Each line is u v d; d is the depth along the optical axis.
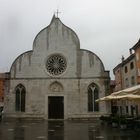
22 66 52.34
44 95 51.53
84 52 52.59
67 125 38.50
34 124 40.81
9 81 52.00
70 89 51.50
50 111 51.31
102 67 51.88
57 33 53.56
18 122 45.97
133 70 54.22
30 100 51.34
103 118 41.44
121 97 29.70
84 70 51.97
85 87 51.41
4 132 28.22
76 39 53.22
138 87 28.58
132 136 23.25
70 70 52.03
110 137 22.73
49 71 52.22
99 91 51.09
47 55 52.78
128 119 31.45
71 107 50.97
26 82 51.88
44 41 53.31
